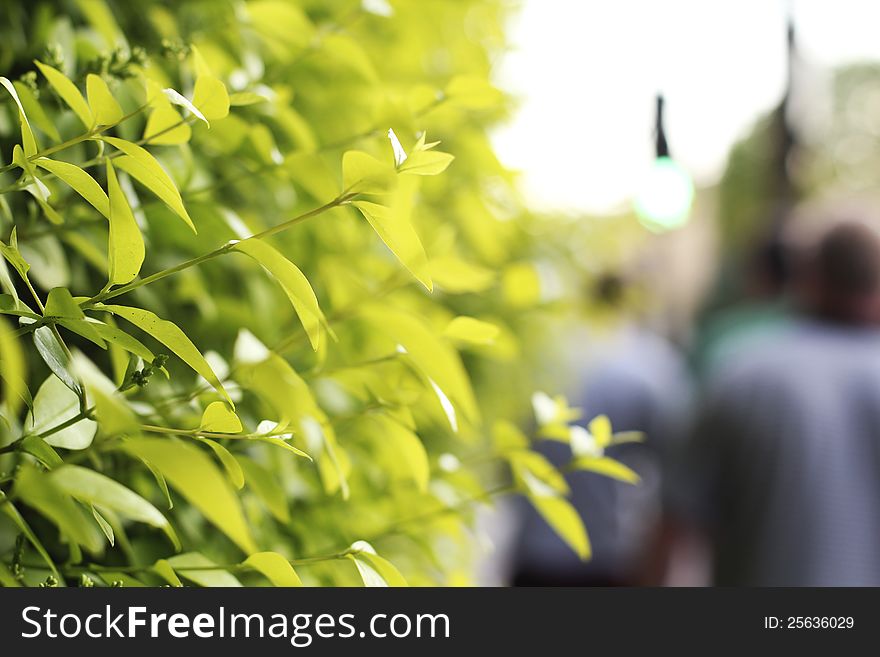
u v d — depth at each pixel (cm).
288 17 75
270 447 75
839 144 1299
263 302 81
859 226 198
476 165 124
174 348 42
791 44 479
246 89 68
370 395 65
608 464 80
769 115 511
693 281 504
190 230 70
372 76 76
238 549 76
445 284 78
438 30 128
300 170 66
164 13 77
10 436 48
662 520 212
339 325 85
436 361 60
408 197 61
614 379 256
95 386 31
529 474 81
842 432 184
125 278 43
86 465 58
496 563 280
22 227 61
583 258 213
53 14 72
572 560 261
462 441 136
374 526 90
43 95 63
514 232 153
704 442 198
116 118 45
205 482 30
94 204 44
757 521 188
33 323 43
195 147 75
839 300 196
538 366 182
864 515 181
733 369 197
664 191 280
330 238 88
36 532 60
